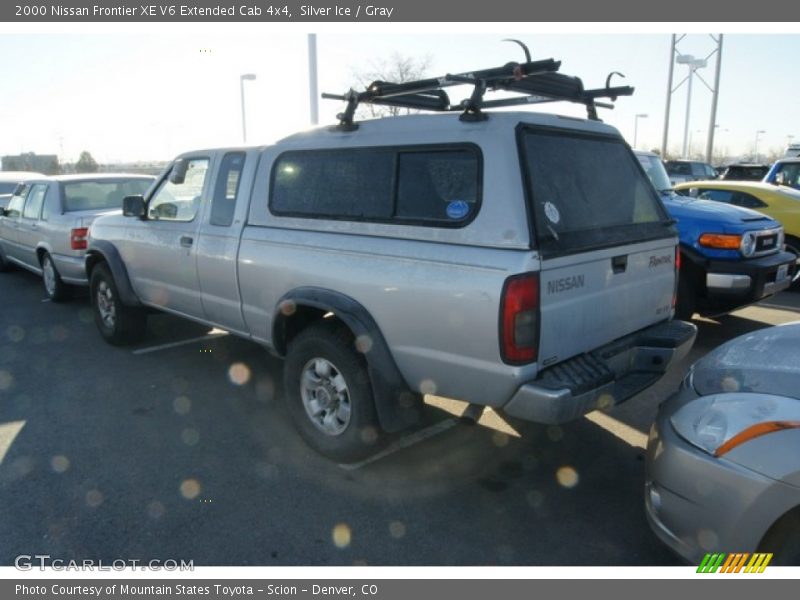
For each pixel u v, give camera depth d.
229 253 4.54
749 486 2.38
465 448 4.21
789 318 7.43
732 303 6.15
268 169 4.38
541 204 3.16
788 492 2.30
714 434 2.54
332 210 3.91
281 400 5.02
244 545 3.17
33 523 3.36
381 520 3.39
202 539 3.22
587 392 3.14
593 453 4.12
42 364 5.91
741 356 2.96
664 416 2.88
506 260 3.03
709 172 24.66
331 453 3.94
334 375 3.93
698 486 2.53
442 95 4.59
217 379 5.48
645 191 4.19
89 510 3.48
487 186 3.17
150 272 5.55
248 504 3.54
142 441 4.31
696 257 6.20
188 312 5.26
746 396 2.58
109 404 4.95
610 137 4.03
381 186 3.66
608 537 3.22
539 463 4.00
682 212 6.48
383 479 3.81
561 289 3.18
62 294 8.41
